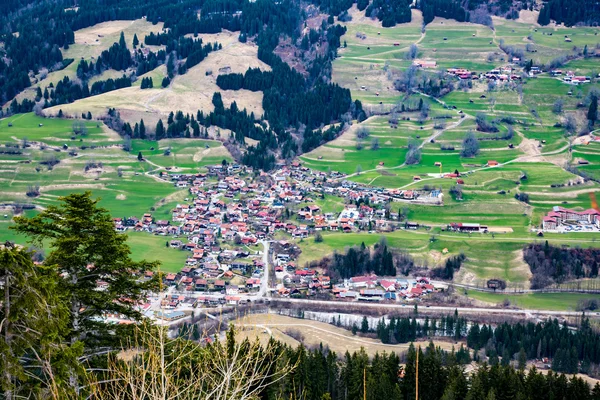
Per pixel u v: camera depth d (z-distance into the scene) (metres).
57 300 67.31
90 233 81.88
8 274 62.78
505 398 177.12
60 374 63.44
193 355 79.56
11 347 62.69
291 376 156.88
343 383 176.12
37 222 80.56
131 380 63.47
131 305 84.56
